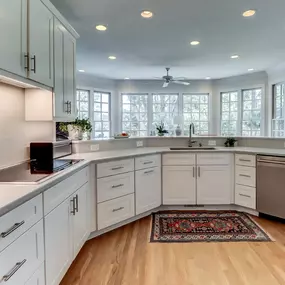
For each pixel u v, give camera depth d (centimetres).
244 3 301
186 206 406
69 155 331
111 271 232
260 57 554
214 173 397
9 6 169
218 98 819
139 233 315
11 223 130
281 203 343
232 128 798
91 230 292
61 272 200
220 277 222
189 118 837
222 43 457
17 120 248
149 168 372
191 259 253
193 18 344
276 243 286
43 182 171
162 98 832
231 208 405
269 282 214
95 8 310
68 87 287
